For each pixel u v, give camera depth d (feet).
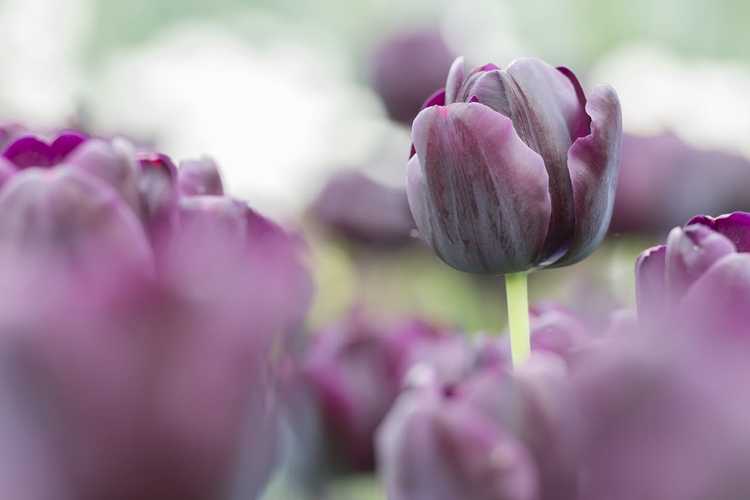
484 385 1.92
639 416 1.77
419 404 1.93
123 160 1.81
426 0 9.27
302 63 7.52
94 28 11.78
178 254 1.75
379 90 6.36
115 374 1.65
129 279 1.67
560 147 2.27
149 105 6.57
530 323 2.25
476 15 9.02
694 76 6.80
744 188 4.41
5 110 6.72
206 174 2.03
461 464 1.89
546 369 1.90
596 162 2.25
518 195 2.25
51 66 7.31
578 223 2.27
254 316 1.71
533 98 2.27
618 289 4.40
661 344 1.78
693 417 1.75
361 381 2.91
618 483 1.77
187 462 1.68
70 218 1.70
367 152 6.86
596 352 1.81
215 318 1.69
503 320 4.97
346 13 12.98
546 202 2.26
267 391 1.79
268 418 1.79
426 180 2.29
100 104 5.91
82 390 1.65
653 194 4.44
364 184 5.54
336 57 9.59
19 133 2.01
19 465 1.65
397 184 5.66
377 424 2.92
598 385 1.78
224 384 1.69
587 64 9.73
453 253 2.30
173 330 1.67
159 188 1.82
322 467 2.94
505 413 1.90
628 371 1.77
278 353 1.89
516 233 2.26
